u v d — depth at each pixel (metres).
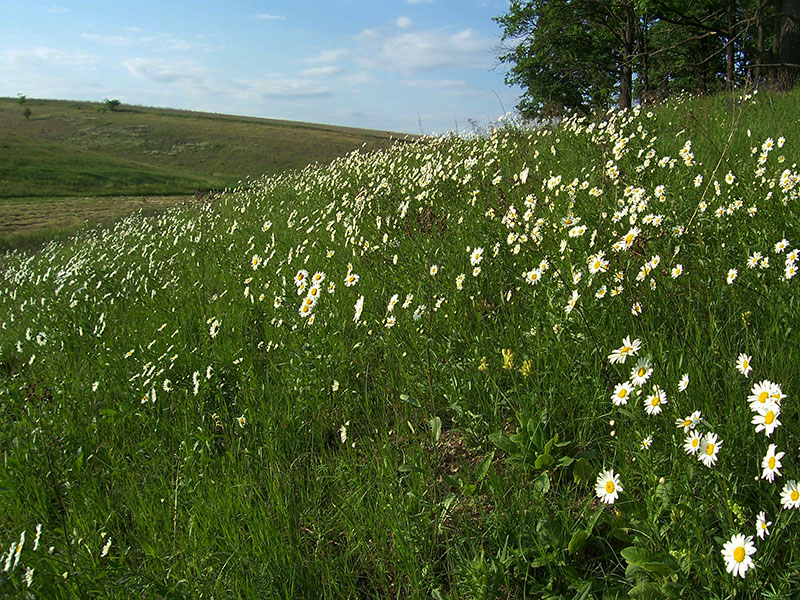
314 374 3.87
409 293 4.39
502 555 2.31
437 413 3.43
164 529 2.89
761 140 6.77
